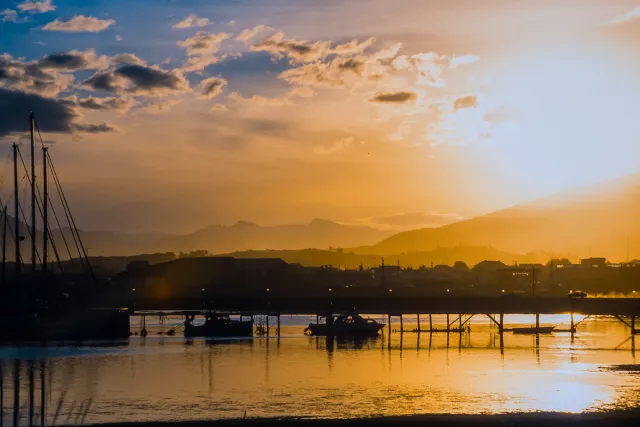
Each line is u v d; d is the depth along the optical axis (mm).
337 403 99500
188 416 92562
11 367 137375
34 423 90625
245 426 82625
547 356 150125
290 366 137250
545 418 86375
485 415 87688
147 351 164375
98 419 91938
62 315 195000
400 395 104750
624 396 102750
